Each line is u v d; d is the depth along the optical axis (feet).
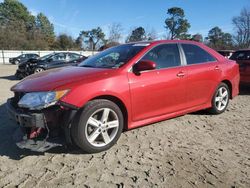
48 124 12.37
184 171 11.82
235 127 17.39
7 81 45.16
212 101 19.08
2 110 21.24
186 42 17.90
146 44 16.01
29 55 118.42
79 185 10.72
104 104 13.19
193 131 16.48
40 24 318.45
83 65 16.39
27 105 12.38
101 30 204.54
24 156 12.97
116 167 12.09
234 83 20.58
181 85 16.46
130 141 14.82
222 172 11.78
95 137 13.14
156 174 11.55
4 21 294.46
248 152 13.78
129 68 14.39
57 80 13.19
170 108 16.22
